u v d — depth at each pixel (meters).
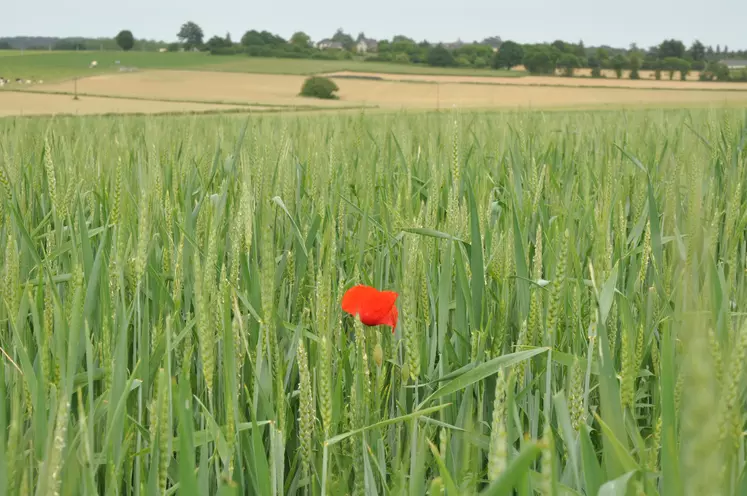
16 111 38.72
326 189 3.06
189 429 1.00
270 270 1.52
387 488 1.41
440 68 101.69
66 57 111.75
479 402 1.73
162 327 1.76
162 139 5.12
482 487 1.62
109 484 1.31
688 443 0.53
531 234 2.87
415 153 4.79
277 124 7.91
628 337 1.39
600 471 1.09
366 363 1.55
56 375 1.49
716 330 0.88
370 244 2.63
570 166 4.21
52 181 2.42
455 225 2.26
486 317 2.02
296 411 1.95
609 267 1.93
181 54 119.19
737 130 5.20
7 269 1.82
